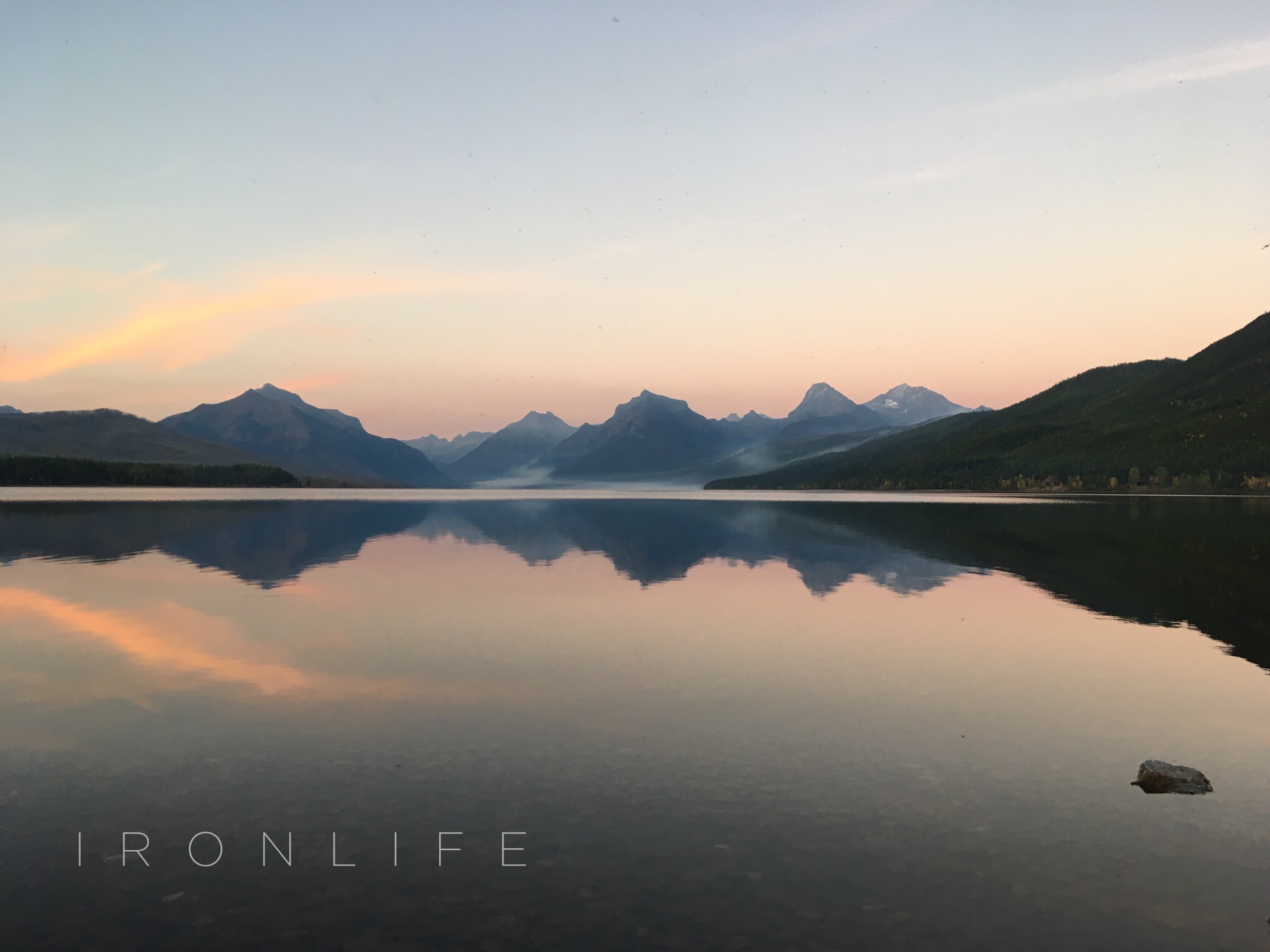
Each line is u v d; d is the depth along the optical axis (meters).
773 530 60.66
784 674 16.86
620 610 24.45
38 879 8.64
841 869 8.87
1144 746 12.71
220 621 22.39
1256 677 16.75
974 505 116.19
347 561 37.78
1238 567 35.94
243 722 13.76
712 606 25.22
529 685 16.08
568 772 11.59
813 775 11.47
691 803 10.55
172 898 8.27
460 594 27.55
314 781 11.24
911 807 10.45
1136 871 8.85
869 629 21.62
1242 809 10.40
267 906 8.12
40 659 18.09
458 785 11.08
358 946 7.43
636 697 15.20
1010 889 8.48
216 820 10.01
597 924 7.79
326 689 15.77
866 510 101.25
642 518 77.94
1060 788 11.05
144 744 12.70
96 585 29.30
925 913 8.01
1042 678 16.61
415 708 14.54
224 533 53.88
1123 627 21.98
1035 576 32.44
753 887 8.48
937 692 15.63
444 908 8.09
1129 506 105.19
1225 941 7.56
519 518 77.75
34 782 11.18
